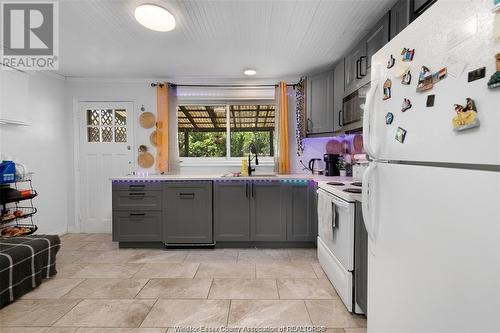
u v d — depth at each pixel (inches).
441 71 31.0
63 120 139.0
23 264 77.1
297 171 140.8
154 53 106.2
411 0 61.4
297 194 116.5
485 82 25.4
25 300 75.1
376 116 46.0
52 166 131.8
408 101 37.4
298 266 98.5
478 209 26.3
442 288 31.0
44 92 126.6
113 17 78.4
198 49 102.2
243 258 106.7
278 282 85.7
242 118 152.6
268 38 92.7
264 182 116.3
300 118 134.3
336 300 75.0
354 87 93.8
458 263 28.6
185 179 115.9
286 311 69.9
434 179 32.0
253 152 140.8
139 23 81.9
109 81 140.6
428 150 33.2
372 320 49.6
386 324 44.1
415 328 36.1
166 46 99.4
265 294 78.3
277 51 103.8
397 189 40.0
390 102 42.2
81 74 134.0
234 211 117.0
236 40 94.1
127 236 117.3
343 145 132.1
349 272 67.7
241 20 80.4
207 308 71.3
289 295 77.7
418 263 35.2
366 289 61.2
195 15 77.3
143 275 91.2
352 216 66.7
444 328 30.7
